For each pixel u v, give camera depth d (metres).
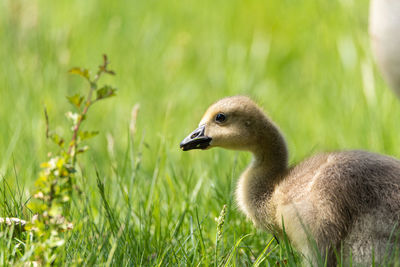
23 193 10.08
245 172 9.53
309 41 19.38
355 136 14.23
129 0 21.06
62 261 7.49
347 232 7.82
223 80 17.23
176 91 16.72
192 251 8.68
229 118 9.40
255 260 8.70
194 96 16.59
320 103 15.96
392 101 14.43
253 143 9.34
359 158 8.21
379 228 7.61
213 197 10.23
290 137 14.30
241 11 21.25
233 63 18.22
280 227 8.72
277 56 19.30
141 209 9.97
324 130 14.77
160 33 19.64
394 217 7.59
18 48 16.83
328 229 7.85
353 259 7.72
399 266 7.38
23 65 15.82
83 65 17.42
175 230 9.16
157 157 12.00
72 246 8.29
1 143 12.61
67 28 18.03
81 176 10.86
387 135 13.58
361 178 7.93
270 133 9.30
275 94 17.08
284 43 19.92
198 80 17.45
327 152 8.81
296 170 8.81
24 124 13.37
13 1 17.62
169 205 9.86
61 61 16.08
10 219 8.33
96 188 10.53
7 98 14.60
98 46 18.33
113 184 10.73
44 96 14.60
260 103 10.02
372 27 9.66
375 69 15.33
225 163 12.15
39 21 17.98
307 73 17.91
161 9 20.98
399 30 9.20
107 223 9.41
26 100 14.29
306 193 8.23
